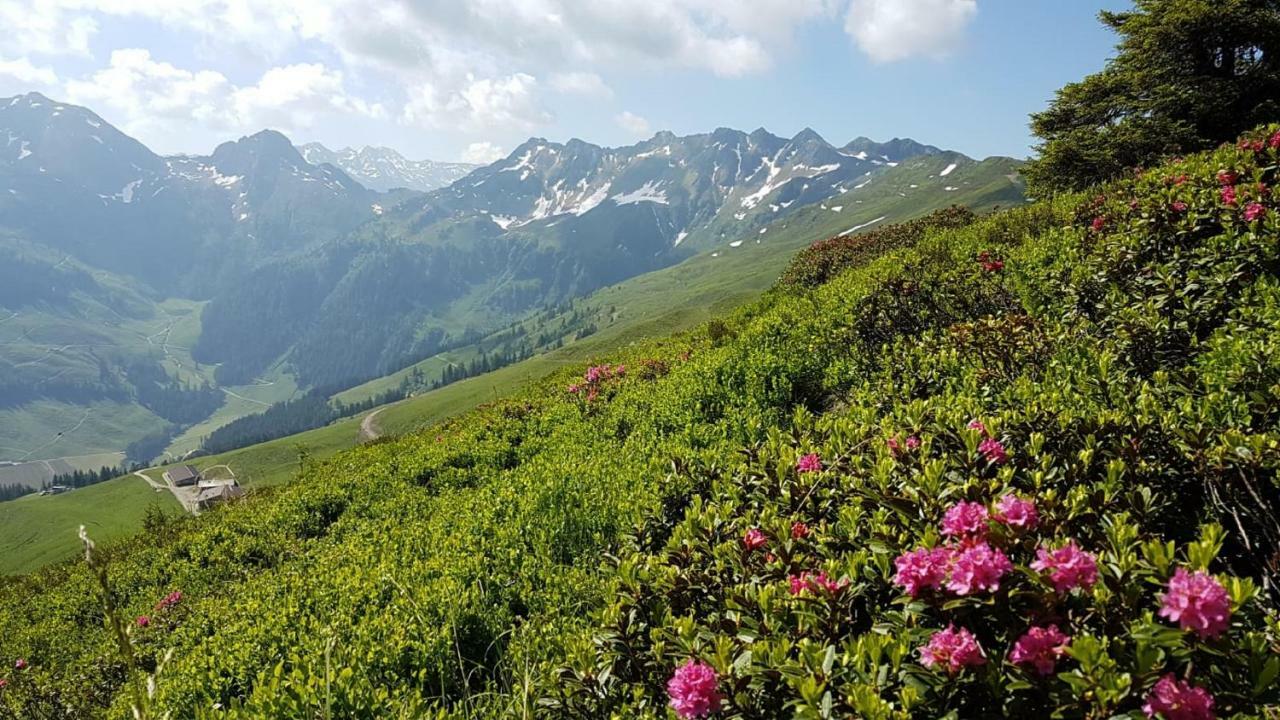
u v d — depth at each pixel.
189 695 6.00
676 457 6.70
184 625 9.62
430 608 6.12
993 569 2.67
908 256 13.93
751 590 3.76
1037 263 10.14
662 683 3.85
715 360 12.21
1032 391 5.76
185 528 20.67
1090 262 8.62
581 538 7.69
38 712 9.49
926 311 9.89
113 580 16.23
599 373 17.19
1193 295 6.75
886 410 6.98
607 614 4.28
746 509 5.36
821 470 5.32
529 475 10.04
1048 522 3.29
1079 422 4.57
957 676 2.63
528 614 6.31
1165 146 25.94
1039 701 2.55
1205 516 3.90
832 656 3.00
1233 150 11.26
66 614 15.27
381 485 14.52
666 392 12.29
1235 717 2.21
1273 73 26.03
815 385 10.17
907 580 2.91
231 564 13.23
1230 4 24.86
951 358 7.34
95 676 9.82
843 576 3.50
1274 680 2.41
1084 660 2.36
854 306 10.92
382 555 8.57
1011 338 7.06
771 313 14.91
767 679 3.04
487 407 19.48
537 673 4.86
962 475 4.30
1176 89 27.45
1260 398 4.29
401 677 5.36
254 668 6.25
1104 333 6.91
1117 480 3.90
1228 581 2.54
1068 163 28.86
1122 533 3.07
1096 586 2.71
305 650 6.03
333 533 12.37
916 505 3.90
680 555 4.61
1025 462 4.56
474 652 5.91
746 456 6.39
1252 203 7.37
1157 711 2.23
